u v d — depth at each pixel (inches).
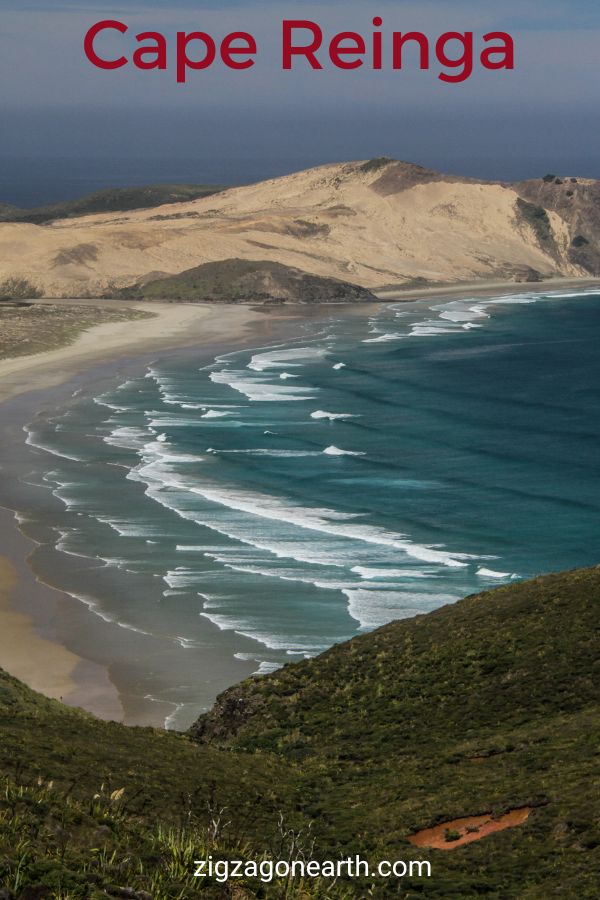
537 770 1060.5
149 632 2027.6
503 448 3713.1
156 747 1169.4
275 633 2032.5
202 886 543.2
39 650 1935.3
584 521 2849.4
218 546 2554.1
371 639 1614.2
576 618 1475.1
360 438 3831.2
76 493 2997.0
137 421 4001.0
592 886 780.0
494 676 1384.1
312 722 1375.5
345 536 2664.9
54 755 996.6
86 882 486.9
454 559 2508.6
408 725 1311.5
